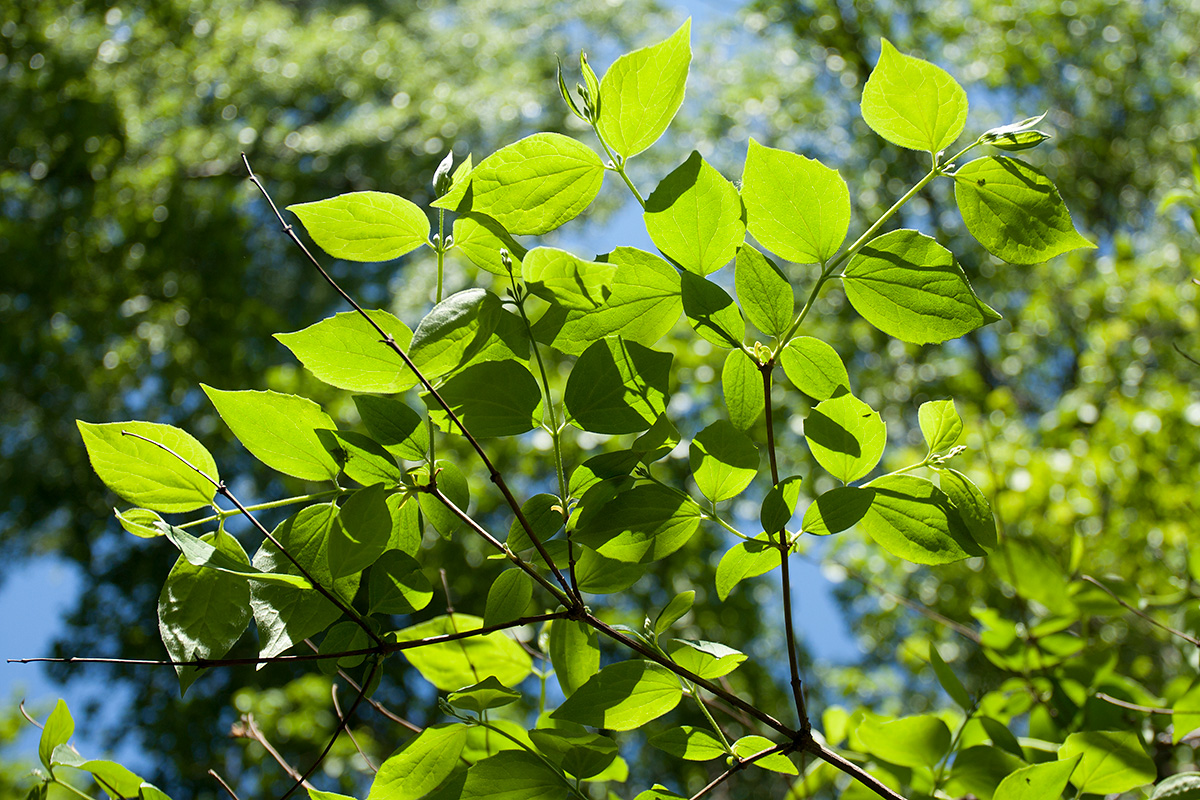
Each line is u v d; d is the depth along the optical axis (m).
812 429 1.15
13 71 7.36
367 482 1.13
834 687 6.13
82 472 9.03
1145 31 8.34
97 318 7.16
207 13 9.08
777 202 1.13
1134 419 3.43
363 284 9.93
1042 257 1.13
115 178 7.40
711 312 1.13
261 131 9.91
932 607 4.12
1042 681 1.56
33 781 1.16
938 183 8.59
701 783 4.11
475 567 5.05
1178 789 1.24
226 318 7.19
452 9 13.91
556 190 1.13
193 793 7.49
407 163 9.88
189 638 1.11
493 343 1.13
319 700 4.18
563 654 1.19
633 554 1.16
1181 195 1.45
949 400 1.17
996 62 8.74
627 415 1.13
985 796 1.34
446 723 1.18
